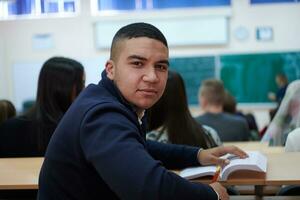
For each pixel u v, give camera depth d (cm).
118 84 112
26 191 181
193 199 95
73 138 102
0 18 572
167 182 92
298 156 147
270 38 554
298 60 547
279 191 181
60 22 585
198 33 561
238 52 558
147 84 109
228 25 557
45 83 196
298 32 550
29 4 568
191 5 558
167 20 562
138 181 90
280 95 511
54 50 589
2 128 196
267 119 557
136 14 566
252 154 140
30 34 592
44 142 191
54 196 108
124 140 95
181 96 179
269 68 554
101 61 579
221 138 291
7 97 588
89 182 104
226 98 369
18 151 194
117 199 106
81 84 202
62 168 106
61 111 197
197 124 184
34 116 194
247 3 552
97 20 574
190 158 137
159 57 109
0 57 591
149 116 175
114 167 92
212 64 563
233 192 174
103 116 100
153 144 144
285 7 549
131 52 108
